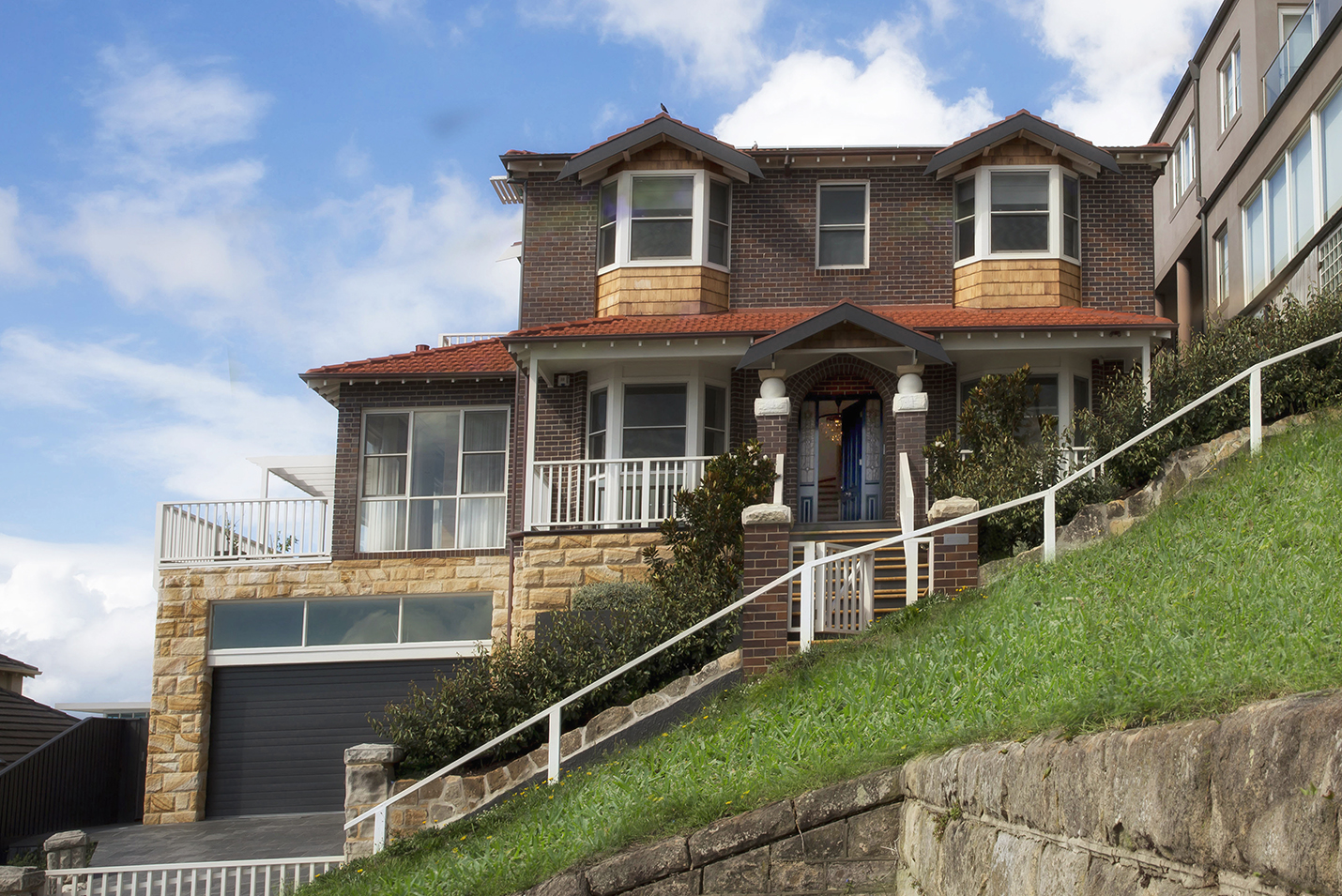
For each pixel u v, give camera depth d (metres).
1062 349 19.45
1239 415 14.74
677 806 9.26
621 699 14.19
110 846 17.09
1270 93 22.98
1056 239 21.84
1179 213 28.34
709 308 22.12
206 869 12.37
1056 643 8.95
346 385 22.20
